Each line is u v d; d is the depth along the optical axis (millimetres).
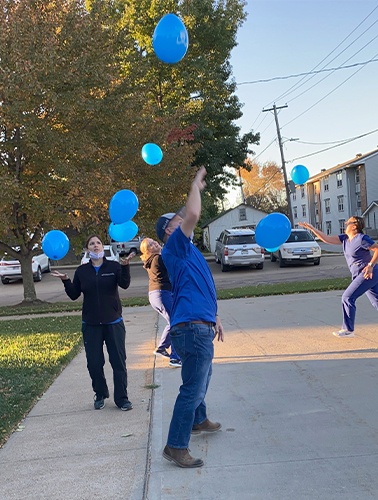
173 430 3793
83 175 14039
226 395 5371
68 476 3795
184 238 3777
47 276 29000
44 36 13625
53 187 14578
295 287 14867
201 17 28625
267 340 7918
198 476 3611
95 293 5230
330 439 4082
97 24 14945
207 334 3742
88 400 5664
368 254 7258
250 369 6312
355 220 7254
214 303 3900
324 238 7414
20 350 8297
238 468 3689
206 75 29109
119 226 5480
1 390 6047
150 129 16391
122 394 5262
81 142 14086
